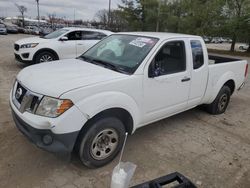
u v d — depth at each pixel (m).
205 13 28.81
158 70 3.68
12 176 3.00
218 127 4.89
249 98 7.34
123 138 3.41
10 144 3.66
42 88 2.88
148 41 3.86
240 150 4.06
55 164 3.28
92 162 3.16
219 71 5.04
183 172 3.35
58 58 9.45
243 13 27.06
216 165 3.57
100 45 4.46
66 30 9.84
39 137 2.86
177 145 4.04
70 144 2.86
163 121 4.98
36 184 2.90
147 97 3.60
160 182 2.37
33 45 8.97
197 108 5.86
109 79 3.16
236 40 29.55
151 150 3.82
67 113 2.76
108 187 2.94
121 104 3.20
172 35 4.11
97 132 3.08
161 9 35.12
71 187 2.90
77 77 3.15
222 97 5.45
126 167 2.33
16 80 3.50
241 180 3.28
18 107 3.08
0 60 11.01
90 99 2.90
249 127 5.02
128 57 3.72
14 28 42.94
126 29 40.06
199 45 4.47
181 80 4.08
